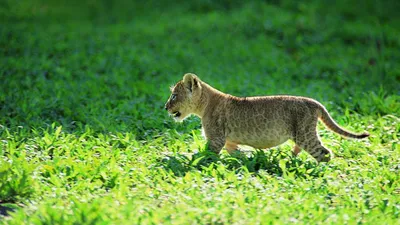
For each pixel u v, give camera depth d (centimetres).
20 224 872
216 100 1261
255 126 1211
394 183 1118
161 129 1445
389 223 929
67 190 1047
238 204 966
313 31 2947
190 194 1009
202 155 1192
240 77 2131
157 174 1116
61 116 1563
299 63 2448
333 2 3412
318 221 916
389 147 1337
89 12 3512
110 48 2539
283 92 1889
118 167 1134
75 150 1241
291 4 3412
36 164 1124
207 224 889
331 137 1366
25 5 3566
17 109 1569
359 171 1162
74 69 2178
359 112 1669
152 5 3556
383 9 3328
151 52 2511
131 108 1620
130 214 899
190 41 2761
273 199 1006
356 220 938
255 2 3431
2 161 1120
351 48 2672
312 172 1145
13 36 2689
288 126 1200
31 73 2055
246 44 2706
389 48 2673
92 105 1642
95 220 865
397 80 2148
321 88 1942
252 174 1142
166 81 2062
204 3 3450
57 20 3303
